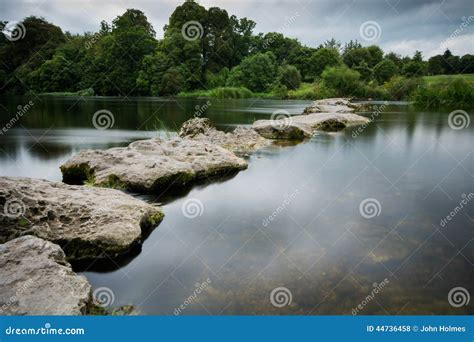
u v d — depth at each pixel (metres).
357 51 66.38
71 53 63.16
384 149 12.67
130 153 8.76
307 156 11.49
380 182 8.30
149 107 33.62
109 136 15.56
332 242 5.17
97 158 8.59
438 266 4.46
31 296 3.48
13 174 8.95
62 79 62.00
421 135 15.84
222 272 4.42
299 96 56.66
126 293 4.05
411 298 3.84
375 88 50.56
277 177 8.88
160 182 7.59
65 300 3.49
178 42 63.94
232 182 8.44
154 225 5.90
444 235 5.35
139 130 17.67
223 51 72.94
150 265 4.65
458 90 32.44
